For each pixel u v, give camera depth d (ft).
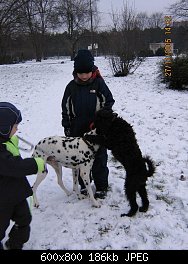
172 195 16.62
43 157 15.71
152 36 186.39
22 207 11.99
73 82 15.53
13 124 10.97
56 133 29.04
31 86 59.06
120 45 66.08
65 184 18.56
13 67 106.73
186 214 14.93
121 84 54.03
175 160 21.03
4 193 11.18
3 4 95.96
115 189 17.60
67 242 13.50
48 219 15.17
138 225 14.34
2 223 11.44
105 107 15.21
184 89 46.14
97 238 13.65
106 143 14.75
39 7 138.51
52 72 86.07
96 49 174.19
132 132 14.74
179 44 112.06
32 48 182.70
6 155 10.71
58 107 39.63
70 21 157.99
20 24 104.83
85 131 16.12
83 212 15.56
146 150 23.07
